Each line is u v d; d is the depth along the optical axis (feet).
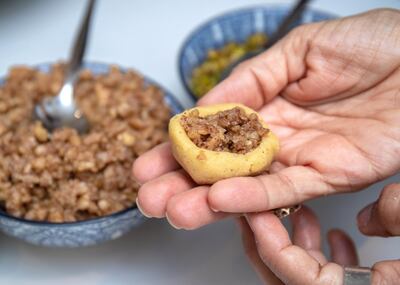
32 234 0.94
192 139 0.88
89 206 1.00
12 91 1.19
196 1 1.71
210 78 1.40
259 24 1.53
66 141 1.07
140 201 0.88
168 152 0.96
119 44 1.53
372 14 1.01
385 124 0.94
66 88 1.19
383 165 0.92
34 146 1.06
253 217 0.85
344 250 1.03
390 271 0.79
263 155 0.87
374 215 0.89
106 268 1.04
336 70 1.01
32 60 1.46
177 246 1.08
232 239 1.10
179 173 0.91
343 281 0.80
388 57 0.97
